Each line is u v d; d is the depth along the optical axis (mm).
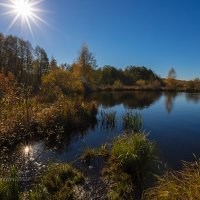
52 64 49406
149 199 5117
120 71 71688
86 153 7961
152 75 72938
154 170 7047
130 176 6508
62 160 7785
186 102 30922
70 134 11586
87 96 30938
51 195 5344
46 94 18906
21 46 44375
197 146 10336
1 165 6926
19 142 9281
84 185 6062
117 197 5469
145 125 15070
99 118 16172
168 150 9633
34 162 7480
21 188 5754
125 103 27781
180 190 4480
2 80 13039
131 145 7297
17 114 10742
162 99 34906
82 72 42062
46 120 11461
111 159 7441
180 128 14297
